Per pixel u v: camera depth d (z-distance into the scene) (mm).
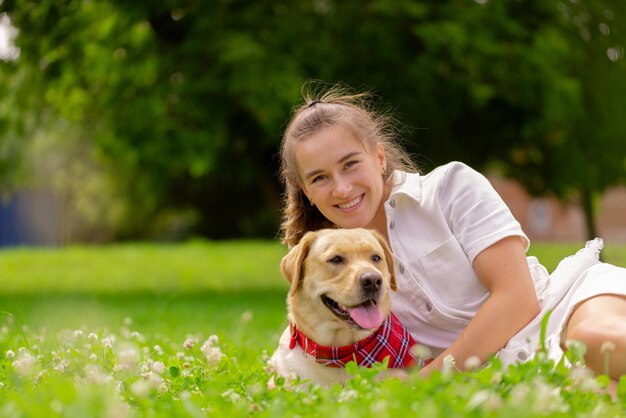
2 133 15336
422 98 14711
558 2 15531
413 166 4949
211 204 36719
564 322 3754
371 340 3951
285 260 4234
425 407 2754
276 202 17031
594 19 15992
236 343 6586
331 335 4023
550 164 17391
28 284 16938
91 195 42406
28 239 44219
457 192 4254
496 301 3941
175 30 14492
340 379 3986
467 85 15039
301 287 4117
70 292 14750
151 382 3727
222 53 13359
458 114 15523
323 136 4297
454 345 3916
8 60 14766
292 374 3828
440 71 14922
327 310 3994
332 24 14328
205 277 18125
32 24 14305
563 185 17516
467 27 14344
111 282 17328
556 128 16062
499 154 17484
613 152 16703
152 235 44781
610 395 3279
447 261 4184
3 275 19203
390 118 4965
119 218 42594
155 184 16984
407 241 4301
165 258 23172
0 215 43438
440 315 4164
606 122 16312
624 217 38781
